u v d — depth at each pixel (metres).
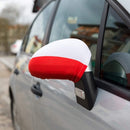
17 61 2.67
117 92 1.08
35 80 1.89
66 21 1.89
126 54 1.22
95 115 1.10
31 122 1.98
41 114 1.72
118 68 1.19
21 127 2.40
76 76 0.97
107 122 1.02
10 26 18.11
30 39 2.50
